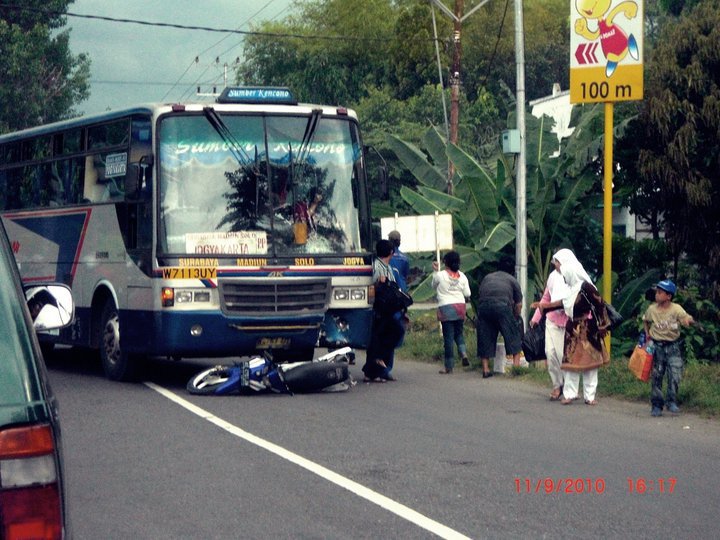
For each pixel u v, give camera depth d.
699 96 22.16
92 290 18.20
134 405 14.73
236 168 16.23
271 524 8.30
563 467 10.52
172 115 16.12
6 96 63.53
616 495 9.32
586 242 25.02
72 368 20.03
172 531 8.11
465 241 23.69
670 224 23.03
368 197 16.97
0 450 3.90
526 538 7.89
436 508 8.82
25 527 3.93
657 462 10.83
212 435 12.27
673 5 32.28
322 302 16.38
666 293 14.10
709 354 20.77
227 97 16.48
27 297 5.19
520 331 18.47
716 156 21.89
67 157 19.25
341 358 16.56
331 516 8.55
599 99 18.80
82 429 12.70
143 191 16.19
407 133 55.66
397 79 71.56
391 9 76.31
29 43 63.56
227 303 15.90
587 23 18.83
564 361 15.01
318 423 13.18
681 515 8.63
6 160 21.78
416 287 23.16
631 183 23.75
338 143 16.83
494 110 61.94
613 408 14.80
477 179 23.22
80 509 8.80
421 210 23.91
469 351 21.45
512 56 75.88
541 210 23.50
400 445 11.67
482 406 14.88
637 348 14.18
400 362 21.25
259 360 15.94
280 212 16.31
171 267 15.76
